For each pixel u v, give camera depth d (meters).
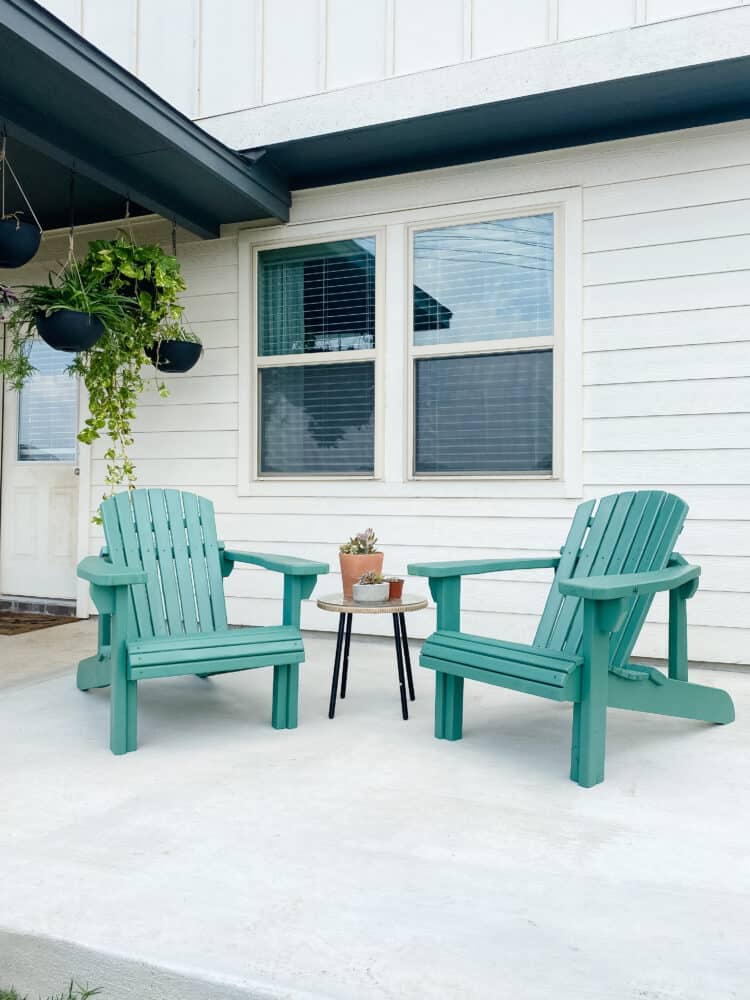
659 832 1.92
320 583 4.37
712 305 3.58
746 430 3.52
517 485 3.92
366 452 4.29
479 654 2.45
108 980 1.40
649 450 3.69
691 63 3.15
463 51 3.78
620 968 1.35
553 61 3.39
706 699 2.73
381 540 4.20
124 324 3.90
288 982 1.30
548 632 2.81
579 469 3.80
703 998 1.27
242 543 4.54
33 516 5.38
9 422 5.43
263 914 1.52
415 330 4.18
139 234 4.90
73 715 2.93
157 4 4.39
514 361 3.97
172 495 3.19
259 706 3.09
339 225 4.34
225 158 3.81
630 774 2.32
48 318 3.60
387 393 4.20
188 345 4.29
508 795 2.15
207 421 4.65
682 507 2.59
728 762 2.43
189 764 2.40
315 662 3.84
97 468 4.98
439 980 1.31
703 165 3.60
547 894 1.60
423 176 4.14
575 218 3.82
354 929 1.46
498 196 3.99
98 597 2.52
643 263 3.70
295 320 4.47
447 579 2.71
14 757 2.46
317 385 4.42
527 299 3.95
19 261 3.47
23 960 1.46
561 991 1.28
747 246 3.53
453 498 4.05
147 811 2.03
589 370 3.80
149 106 3.26
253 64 4.18
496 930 1.46
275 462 4.52
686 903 1.57
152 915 1.51
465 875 1.68
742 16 3.08
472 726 2.83
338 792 2.17
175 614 3.01
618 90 3.36
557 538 3.85
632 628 2.51
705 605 3.59
